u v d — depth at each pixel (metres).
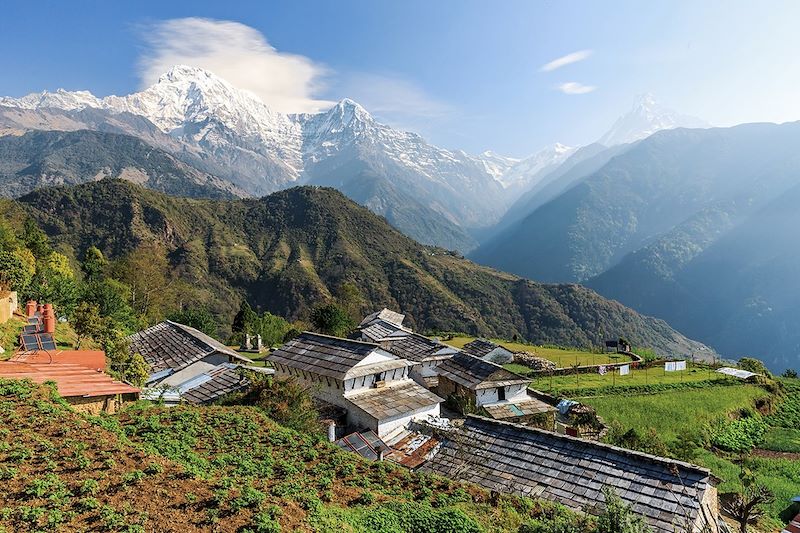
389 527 12.20
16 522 8.81
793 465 40.00
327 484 14.59
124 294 67.00
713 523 15.13
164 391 29.69
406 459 23.77
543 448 18.70
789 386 68.75
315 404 28.55
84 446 12.39
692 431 45.66
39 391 15.80
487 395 39.09
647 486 15.63
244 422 18.45
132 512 9.82
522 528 13.60
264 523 10.11
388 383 32.12
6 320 28.36
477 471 18.59
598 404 50.53
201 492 11.28
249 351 67.62
